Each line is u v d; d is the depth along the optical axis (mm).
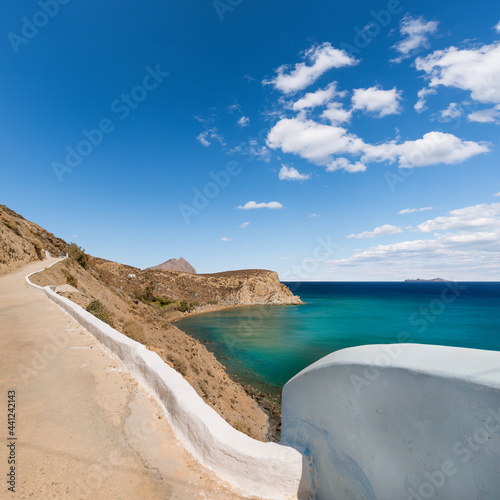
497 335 53906
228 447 3004
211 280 113000
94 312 12430
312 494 2736
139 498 2740
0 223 32500
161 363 5297
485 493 1508
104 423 4047
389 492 2039
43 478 2941
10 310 12625
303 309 93938
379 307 99125
